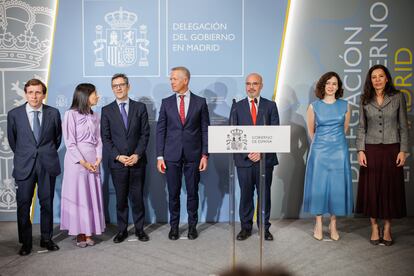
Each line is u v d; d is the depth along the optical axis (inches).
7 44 173.8
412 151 179.0
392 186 145.0
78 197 145.1
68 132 144.9
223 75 175.2
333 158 150.9
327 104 152.2
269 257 135.7
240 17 173.6
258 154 148.1
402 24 176.1
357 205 152.9
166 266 128.7
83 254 140.3
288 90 176.4
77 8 172.7
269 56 175.0
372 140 146.4
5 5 172.4
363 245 147.3
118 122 150.3
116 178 151.2
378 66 145.3
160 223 177.9
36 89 137.2
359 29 175.8
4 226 172.4
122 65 174.4
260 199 121.5
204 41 174.1
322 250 142.3
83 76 174.7
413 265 128.6
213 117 176.2
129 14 173.2
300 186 179.5
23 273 124.0
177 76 150.3
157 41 173.9
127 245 149.3
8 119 140.6
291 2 173.9
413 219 178.2
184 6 172.9
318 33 175.3
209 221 178.9
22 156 138.8
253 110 151.3
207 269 125.9
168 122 154.1
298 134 177.9
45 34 173.5
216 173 177.6
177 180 154.6
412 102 178.4
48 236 144.9
